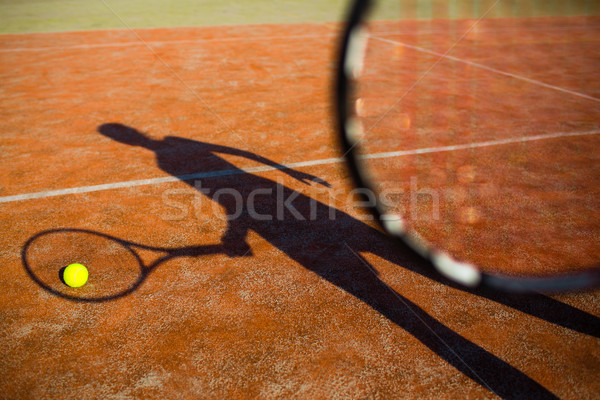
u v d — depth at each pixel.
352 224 3.27
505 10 16.83
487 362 2.14
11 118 5.44
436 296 2.56
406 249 1.09
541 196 3.72
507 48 10.52
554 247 3.00
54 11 14.30
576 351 2.21
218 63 8.39
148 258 2.86
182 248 2.97
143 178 3.95
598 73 8.17
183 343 2.22
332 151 4.60
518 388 2.01
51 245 2.98
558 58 9.49
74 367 2.08
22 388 1.97
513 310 2.46
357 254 2.93
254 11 15.29
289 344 2.22
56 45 9.59
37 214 3.36
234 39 10.68
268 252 2.94
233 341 2.24
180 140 4.85
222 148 4.64
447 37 11.75
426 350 2.20
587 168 4.26
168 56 8.84
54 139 4.83
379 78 7.59
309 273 2.74
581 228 3.25
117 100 6.19
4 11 14.06
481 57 9.50
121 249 2.95
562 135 5.11
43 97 6.26
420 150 4.65
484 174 4.10
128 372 2.06
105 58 8.59
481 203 3.57
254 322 2.36
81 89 6.66
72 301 2.49
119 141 4.79
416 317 2.41
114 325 2.32
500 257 2.87
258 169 4.16
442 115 5.75
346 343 2.23
